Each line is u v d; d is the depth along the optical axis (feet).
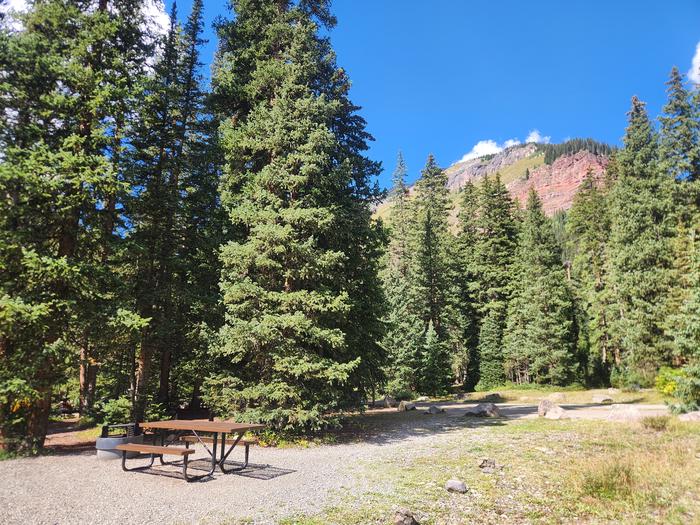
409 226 179.83
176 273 54.85
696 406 50.26
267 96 54.90
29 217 37.01
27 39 37.19
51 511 20.12
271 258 45.62
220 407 46.39
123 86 42.63
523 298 137.80
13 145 37.60
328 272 46.32
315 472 29.50
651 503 22.63
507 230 164.25
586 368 138.62
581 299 151.33
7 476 27.68
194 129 58.65
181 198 54.95
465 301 157.28
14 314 32.32
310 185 49.98
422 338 126.31
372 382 53.93
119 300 40.32
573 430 45.29
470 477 28.04
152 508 20.76
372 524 19.21
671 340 92.02
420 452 37.22
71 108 39.65
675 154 103.55
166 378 54.85
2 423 35.96
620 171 116.57
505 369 139.85
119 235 46.29
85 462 32.71
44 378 36.50
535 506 22.43
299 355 42.55
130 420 45.14
